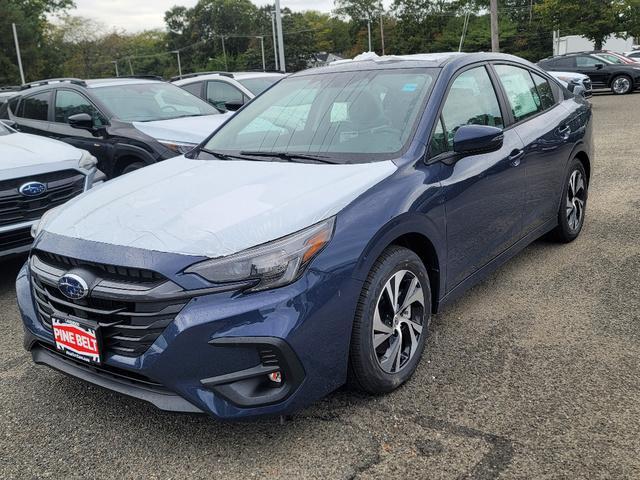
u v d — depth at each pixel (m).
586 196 5.49
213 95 9.95
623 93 22.55
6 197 4.77
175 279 2.52
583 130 5.21
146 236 2.71
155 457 2.72
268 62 102.06
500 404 2.96
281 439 2.78
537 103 4.77
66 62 87.25
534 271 4.75
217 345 2.47
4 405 3.22
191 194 3.06
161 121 7.09
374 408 2.98
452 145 3.54
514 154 4.05
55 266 2.89
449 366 3.35
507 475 2.46
